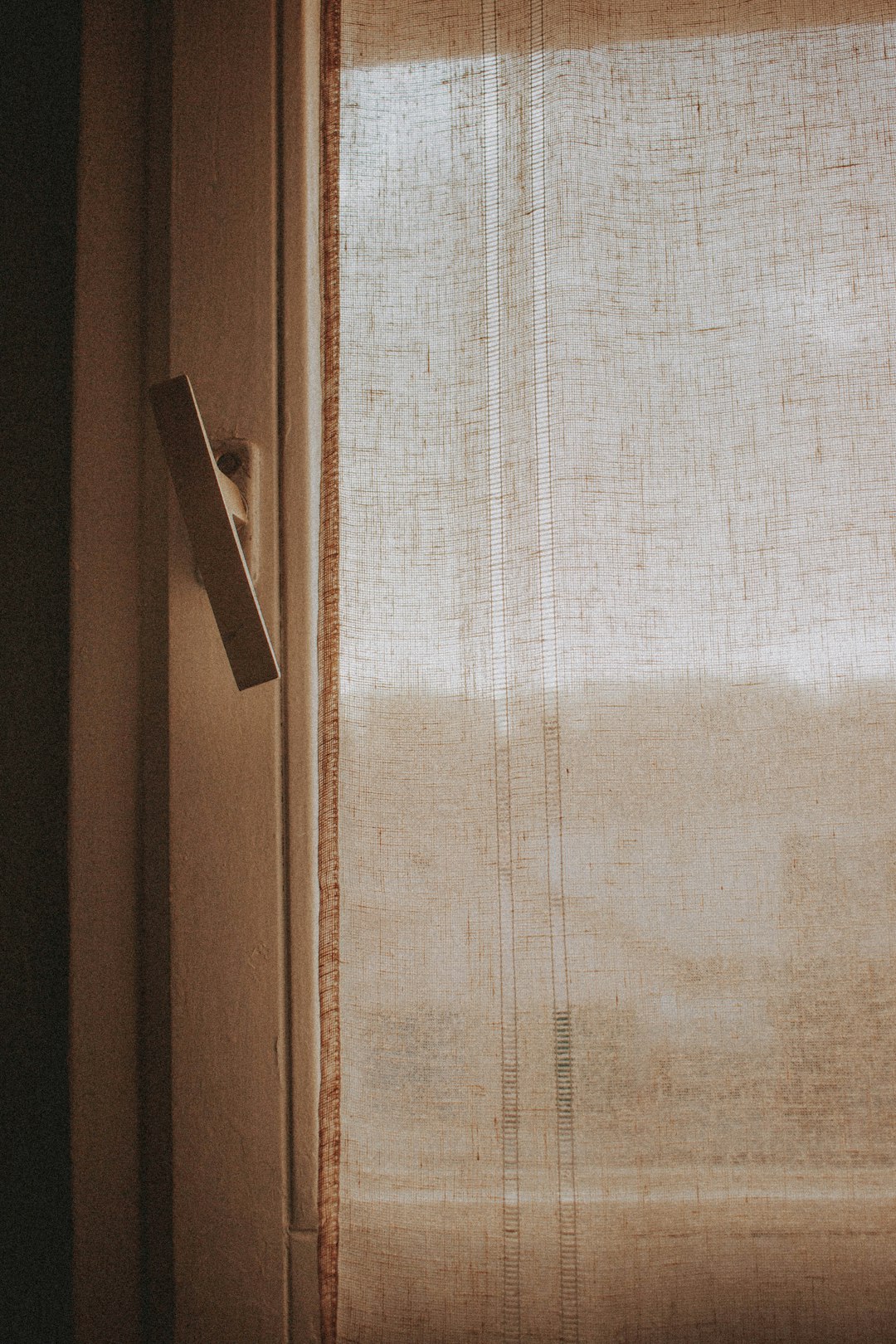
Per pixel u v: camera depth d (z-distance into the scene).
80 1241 0.70
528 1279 0.69
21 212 0.82
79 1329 0.69
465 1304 0.69
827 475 0.75
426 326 0.80
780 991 0.71
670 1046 0.71
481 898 0.74
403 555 0.78
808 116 0.78
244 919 0.72
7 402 0.80
